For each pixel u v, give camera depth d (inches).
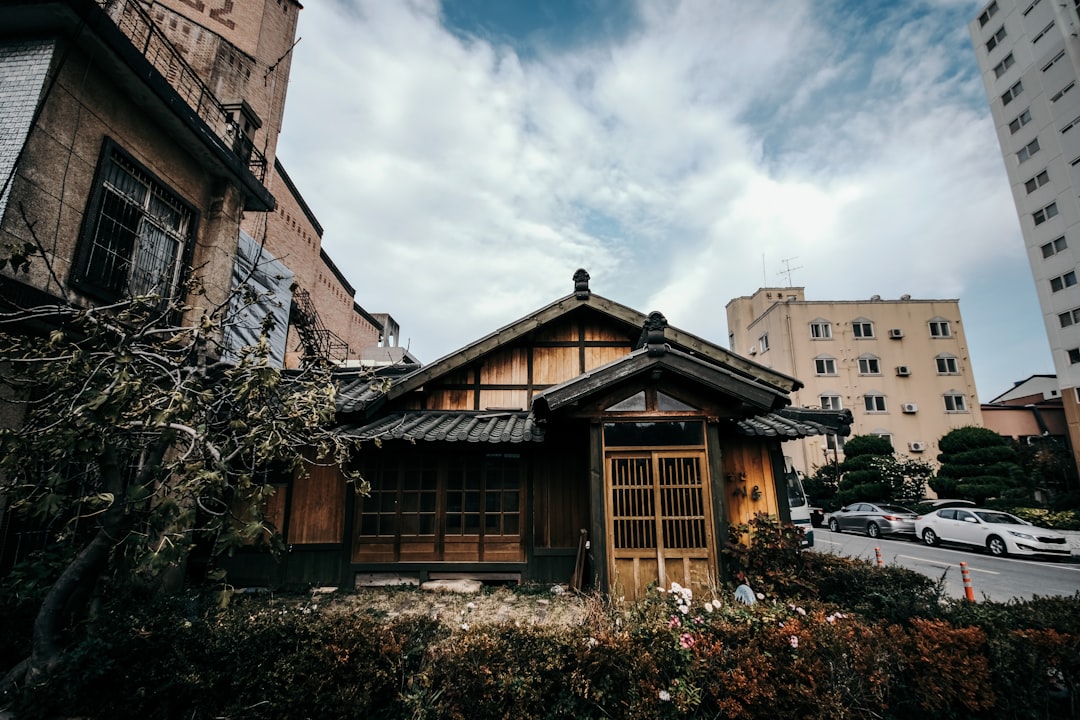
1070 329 978.1
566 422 308.5
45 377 165.8
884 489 950.4
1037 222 1045.8
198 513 321.1
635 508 286.2
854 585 245.4
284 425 185.3
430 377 375.6
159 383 201.6
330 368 232.4
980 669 167.8
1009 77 1114.1
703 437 289.6
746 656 164.2
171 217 319.0
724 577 270.1
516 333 383.6
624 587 276.1
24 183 223.9
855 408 1211.2
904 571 252.1
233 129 383.6
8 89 233.5
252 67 642.8
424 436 321.4
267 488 173.3
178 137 315.3
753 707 156.6
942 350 1242.6
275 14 696.4
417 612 281.7
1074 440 964.0
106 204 271.3
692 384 293.1
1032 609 196.2
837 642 165.8
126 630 177.6
